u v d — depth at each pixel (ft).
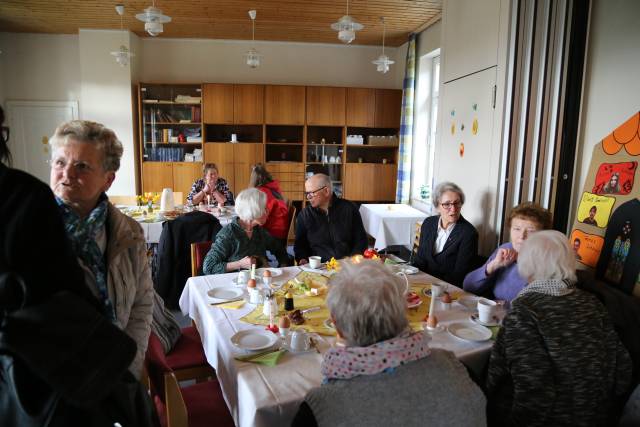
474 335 5.05
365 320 2.89
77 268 2.58
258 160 19.75
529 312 4.05
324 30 18.20
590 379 3.92
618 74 8.08
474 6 9.96
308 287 6.50
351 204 9.53
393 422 2.67
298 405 3.72
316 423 2.71
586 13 8.55
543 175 9.17
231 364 4.38
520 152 9.10
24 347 2.26
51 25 17.97
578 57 8.68
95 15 16.57
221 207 13.57
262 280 6.86
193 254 8.15
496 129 9.18
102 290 3.32
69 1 15.01
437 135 11.81
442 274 8.24
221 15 16.25
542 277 4.27
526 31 8.80
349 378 2.81
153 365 3.88
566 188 9.07
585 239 6.88
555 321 3.98
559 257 4.22
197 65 20.17
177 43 19.98
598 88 8.51
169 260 10.31
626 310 5.06
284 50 20.47
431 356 2.96
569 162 9.00
